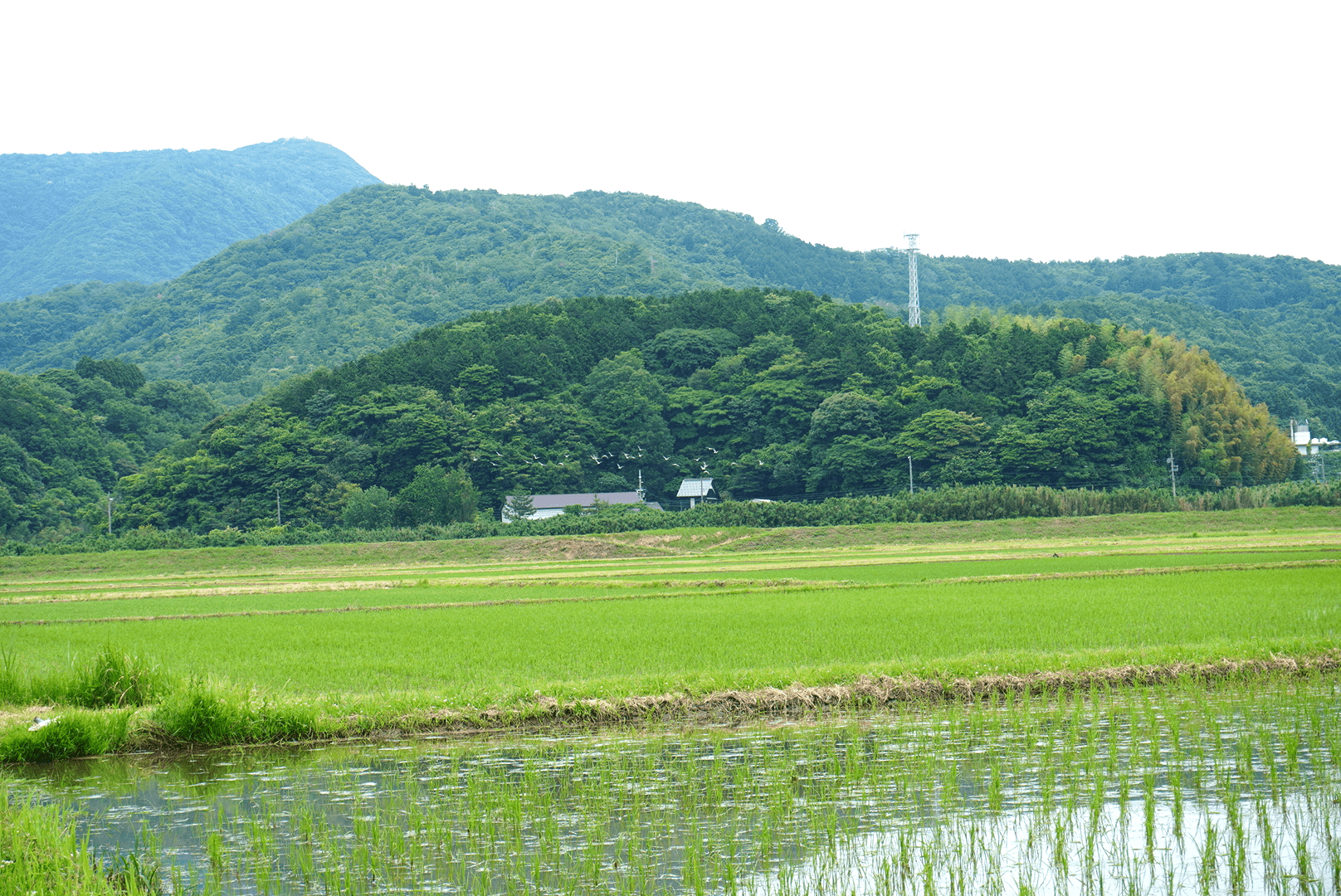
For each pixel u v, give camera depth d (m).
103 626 37.00
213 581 65.56
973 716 20.38
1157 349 152.00
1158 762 16.77
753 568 60.59
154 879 12.64
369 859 13.17
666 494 149.75
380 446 137.75
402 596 49.47
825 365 152.75
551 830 14.09
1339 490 95.00
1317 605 33.25
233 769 17.67
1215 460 135.25
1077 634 28.08
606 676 23.44
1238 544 64.44
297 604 46.19
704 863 12.95
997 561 58.12
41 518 128.75
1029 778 16.12
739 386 158.12
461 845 13.60
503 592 50.12
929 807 14.86
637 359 164.25
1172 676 23.17
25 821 13.51
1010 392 147.75
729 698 21.36
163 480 133.00
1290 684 22.66
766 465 143.38
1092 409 134.88
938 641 27.41
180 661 26.94
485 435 141.50
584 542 91.88
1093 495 102.12
